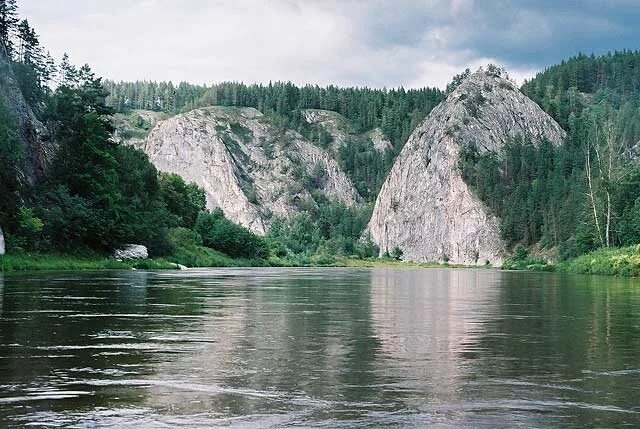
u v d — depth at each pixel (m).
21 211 77.94
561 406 9.20
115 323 18.78
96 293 31.31
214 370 11.69
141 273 66.31
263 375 11.27
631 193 125.19
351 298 31.28
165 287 38.47
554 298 32.28
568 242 144.50
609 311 24.22
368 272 102.38
